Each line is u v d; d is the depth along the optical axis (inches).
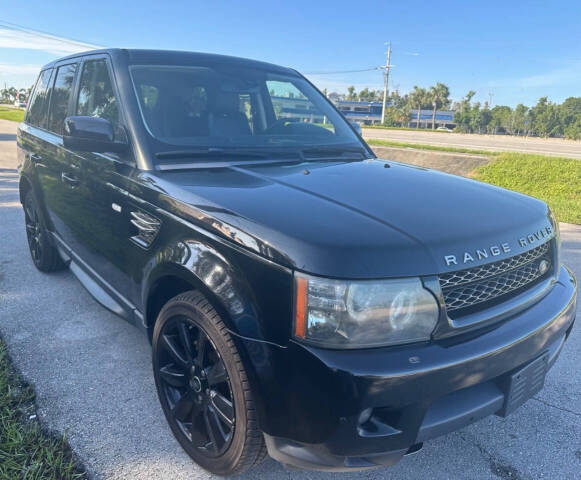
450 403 68.1
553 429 97.1
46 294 153.3
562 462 88.0
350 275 60.8
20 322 134.0
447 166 768.9
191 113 107.7
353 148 122.6
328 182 87.3
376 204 76.0
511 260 73.5
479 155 766.5
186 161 96.3
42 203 152.4
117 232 101.3
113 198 100.6
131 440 89.7
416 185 90.2
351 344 61.5
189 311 76.9
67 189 127.0
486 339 68.1
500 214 79.7
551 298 82.1
